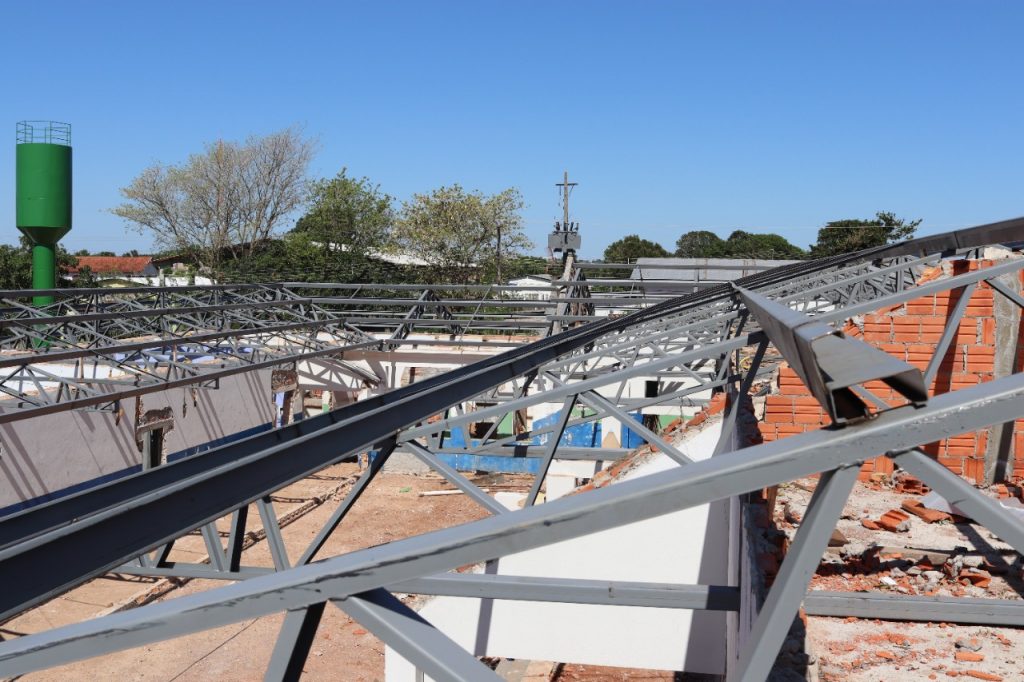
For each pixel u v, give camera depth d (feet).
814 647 13.65
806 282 37.19
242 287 74.95
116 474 60.08
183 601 5.29
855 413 4.84
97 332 60.23
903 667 12.99
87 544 7.09
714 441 23.03
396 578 5.04
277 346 76.69
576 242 87.76
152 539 7.74
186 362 66.85
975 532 18.65
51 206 95.45
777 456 4.74
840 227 210.18
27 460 52.34
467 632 21.38
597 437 72.18
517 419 76.02
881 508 20.65
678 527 21.59
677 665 21.11
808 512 5.08
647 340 27.86
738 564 12.23
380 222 156.87
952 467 24.45
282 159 155.02
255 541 57.21
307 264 146.82
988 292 25.31
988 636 14.12
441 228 153.79
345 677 36.94
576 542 21.83
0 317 55.72
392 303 76.89
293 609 5.18
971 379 25.45
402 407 12.64
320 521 63.05
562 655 21.38
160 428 64.90
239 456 11.21
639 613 21.07
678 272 139.64
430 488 73.26
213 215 157.17
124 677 37.50
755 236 278.26
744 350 55.57
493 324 75.82
